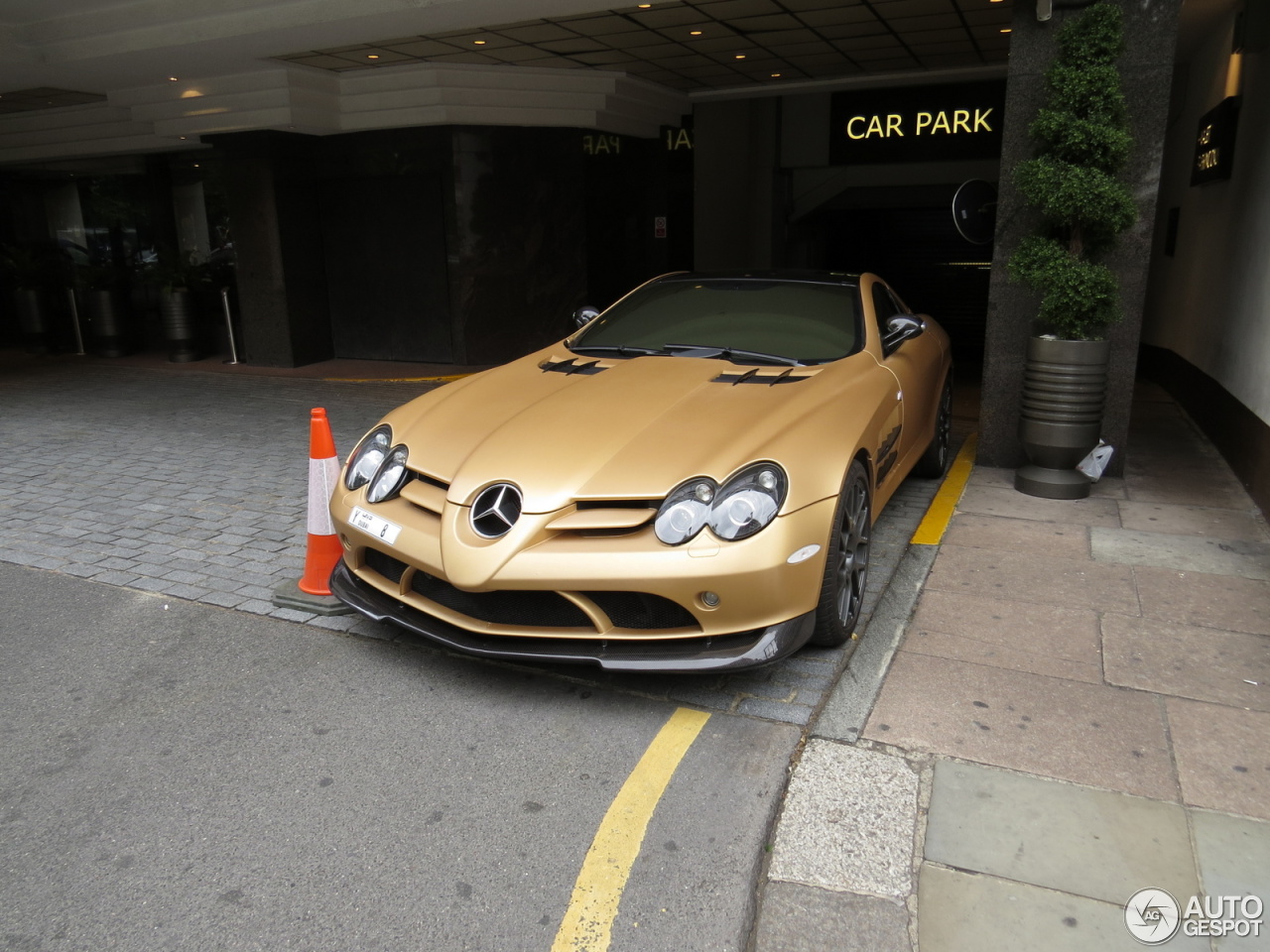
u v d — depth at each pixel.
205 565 4.42
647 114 11.33
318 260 11.55
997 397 6.00
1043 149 5.29
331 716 3.03
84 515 5.25
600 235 11.75
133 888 2.25
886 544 4.59
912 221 14.43
